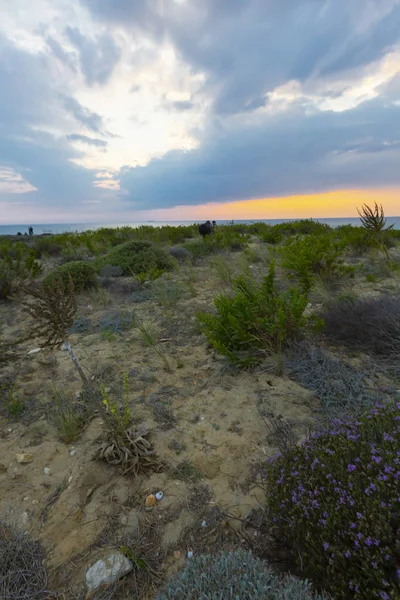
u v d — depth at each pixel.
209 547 1.84
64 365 4.13
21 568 1.78
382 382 3.31
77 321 5.61
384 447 1.76
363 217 8.89
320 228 16.25
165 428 2.85
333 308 4.79
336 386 3.23
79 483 2.35
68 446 2.74
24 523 2.06
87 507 2.16
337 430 2.08
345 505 1.49
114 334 5.04
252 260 10.25
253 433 2.74
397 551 1.27
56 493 2.28
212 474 2.37
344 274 6.82
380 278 7.29
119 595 1.65
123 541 1.91
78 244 15.29
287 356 3.88
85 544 1.91
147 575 1.72
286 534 1.65
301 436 2.63
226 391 3.37
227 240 13.19
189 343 4.59
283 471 1.87
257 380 3.54
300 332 4.16
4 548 1.86
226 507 2.09
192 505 2.12
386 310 4.24
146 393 3.42
